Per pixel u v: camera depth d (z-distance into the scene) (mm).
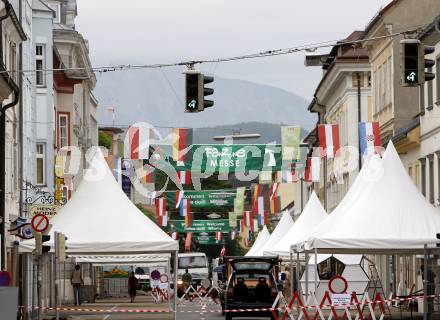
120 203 59750
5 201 71062
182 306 92812
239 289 64625
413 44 41688
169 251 57562
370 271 78125
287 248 83312
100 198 59812
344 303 53250
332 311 53312
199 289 103625
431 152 78688
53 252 57969
